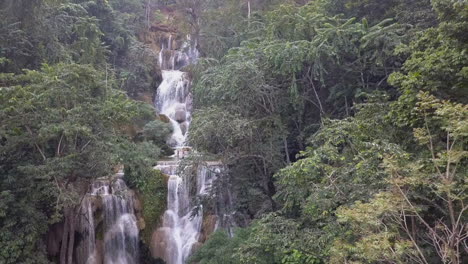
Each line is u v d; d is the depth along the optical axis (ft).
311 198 27.17
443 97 25.44
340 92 44.88
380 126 29.43
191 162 42.42
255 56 48.29
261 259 29.09
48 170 32.27
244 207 45.21
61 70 37.42
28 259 33.35
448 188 17.34
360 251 19.66
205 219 47.24
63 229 41.70
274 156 44.29
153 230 47.98
